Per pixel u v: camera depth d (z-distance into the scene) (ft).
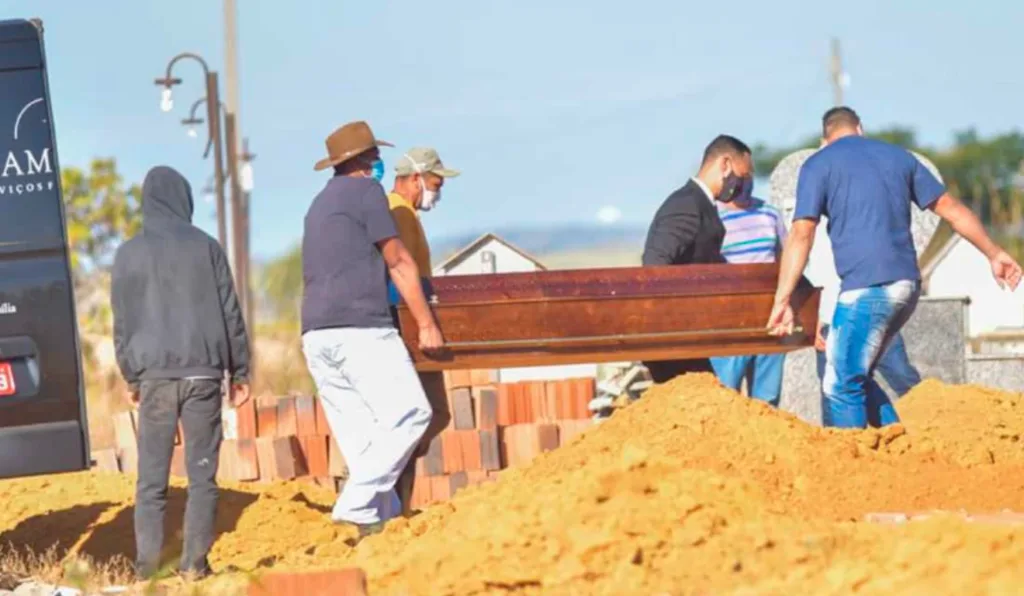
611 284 114.32
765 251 136.67
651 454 82.99
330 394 110.93
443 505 96.32
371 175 113.70
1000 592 67.87
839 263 114.73
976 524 76.33
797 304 116.98
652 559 77.05
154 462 106.11
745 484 81.41
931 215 155.94
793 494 95.86
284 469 145.79
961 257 237.45
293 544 120.26
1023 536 73.77
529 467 100.37
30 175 110.63
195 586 90.12
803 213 114.52
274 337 345.51
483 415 146.72
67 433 110.11
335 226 109.50
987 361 157.17
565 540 78.28
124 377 107.24
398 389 109.40
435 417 120.98
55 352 110.11
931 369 150.71
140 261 106.11
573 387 147.95
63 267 110.52
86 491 137.39
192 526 105.60
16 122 110.73
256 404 148.36
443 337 111.45
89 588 102.89
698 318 115.75
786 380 150.61
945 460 100.63
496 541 79.61
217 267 107.34
